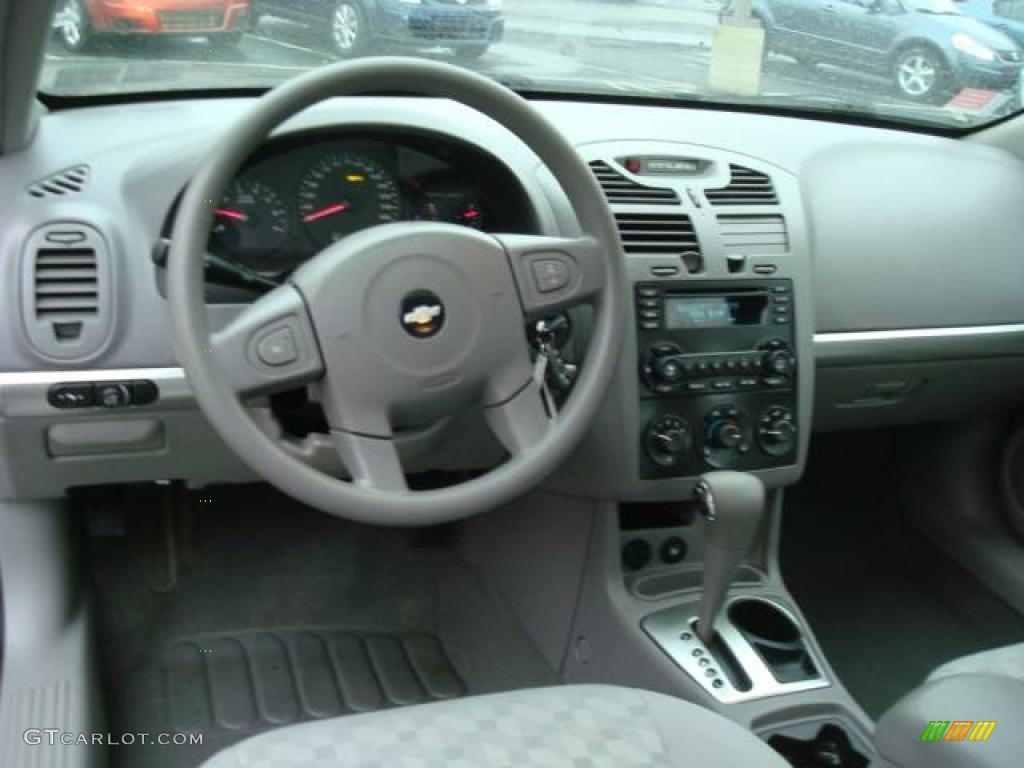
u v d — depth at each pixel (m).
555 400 1.62
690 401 1.82
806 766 1.67
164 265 1.45
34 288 1.56
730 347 1.84
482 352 1.40
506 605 2.30
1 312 1.55
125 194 1.61
